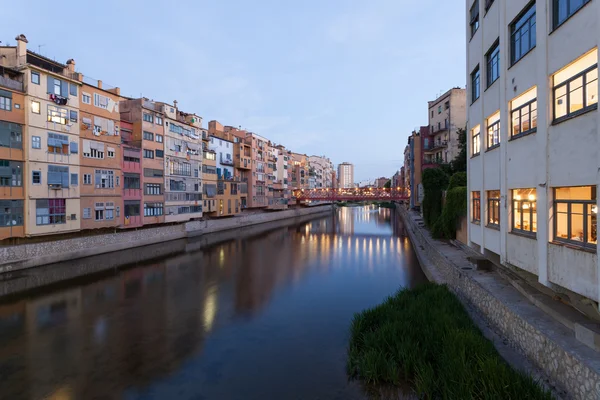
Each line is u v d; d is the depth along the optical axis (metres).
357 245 40.72
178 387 10.69
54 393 10.39
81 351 13.16
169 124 41.03
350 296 20.47
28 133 25.16
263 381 10.95
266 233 51.78
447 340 10.48
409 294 16.70
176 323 16.08
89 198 30.09
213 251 35.97
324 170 143.75
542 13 8.85
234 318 16.75
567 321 9.03
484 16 13.53
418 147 59.53
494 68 12.77
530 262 9.90
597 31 6.98
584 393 7.01
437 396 8.95
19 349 13.34
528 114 10.03
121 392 10.45
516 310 10.59
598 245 6.95
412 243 40.38
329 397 9.95
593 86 7.26
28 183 25.11
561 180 8.22
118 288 22.02
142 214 36.47
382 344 11.38
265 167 70.69
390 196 70.31
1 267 23.16
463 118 46.72
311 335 14.61
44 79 26.28
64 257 27.55
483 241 13.94
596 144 7.06
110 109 32.44
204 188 49.25
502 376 8.04
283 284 23.23
